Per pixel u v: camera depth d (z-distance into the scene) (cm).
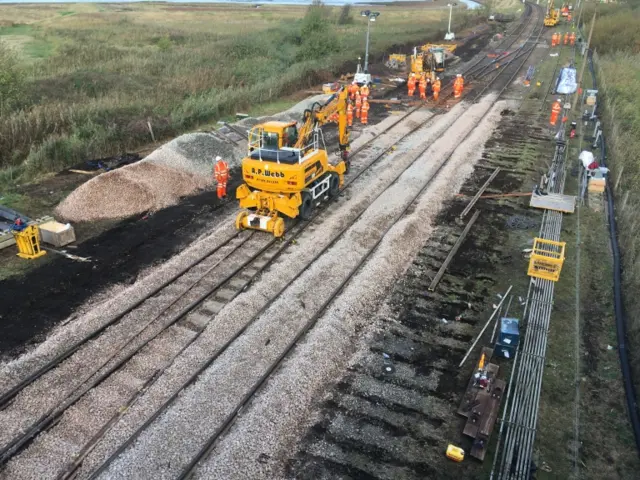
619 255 1371
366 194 1720
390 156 2092
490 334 1091
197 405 871
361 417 881
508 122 2559
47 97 2447
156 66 3269
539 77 3525
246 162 1425
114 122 2191
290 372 946
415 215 1564
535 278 1262
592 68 3688
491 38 5222
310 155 1500
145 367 968
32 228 1323
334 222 1522
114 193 1612
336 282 1232
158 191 1675
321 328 1065
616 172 1891
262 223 1419
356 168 1952
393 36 4809
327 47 3791
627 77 3269
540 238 1368
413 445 832
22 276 1262
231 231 1475
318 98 2819
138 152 2098
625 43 4366
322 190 1594
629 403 904
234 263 1313
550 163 2036
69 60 3406
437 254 1398
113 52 3734
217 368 954
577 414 888
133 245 1414
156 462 775
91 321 1074
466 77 3556
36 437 823
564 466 797
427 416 888
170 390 912
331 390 939
